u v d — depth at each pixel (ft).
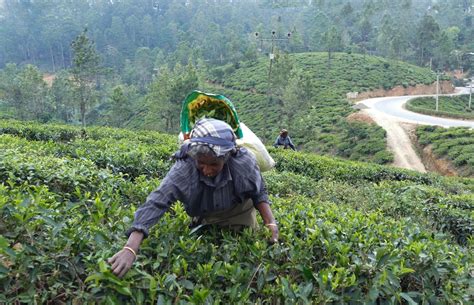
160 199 8.92
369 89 200.13
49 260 8.66
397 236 12.19
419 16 356.79
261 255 10.09
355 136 119.75
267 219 10.65
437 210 25.29
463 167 86.99
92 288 8.36
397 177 45.27
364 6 311.47
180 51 268.21
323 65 228.22
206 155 8.77
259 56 255.91
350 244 10.74
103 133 45.11
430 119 131.34
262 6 454.40
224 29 348.79
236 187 9.89
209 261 9.94
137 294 8.12
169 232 10.43
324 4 358.43
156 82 148.36
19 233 9.13
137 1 409.28
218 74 227.61
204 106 11.50
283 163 40.91
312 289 9.24
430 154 98.37
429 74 230.07
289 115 145.28
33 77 158.92
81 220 10.61
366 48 280.72
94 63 135.23
